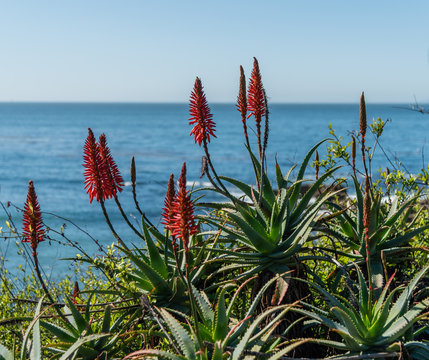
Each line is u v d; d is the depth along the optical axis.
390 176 6.75
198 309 4.63
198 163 84.19
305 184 18.86
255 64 5.43
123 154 98.81
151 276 5.26
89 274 6.75
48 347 4.82
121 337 5.01
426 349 4.29
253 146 93.31
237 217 5.22
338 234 5.82
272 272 5.35
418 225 6.81
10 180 66.44
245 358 4.20
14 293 6.91
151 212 42.88
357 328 4.42
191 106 5.32
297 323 5.19
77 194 55.81
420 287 5.68
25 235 4.50
